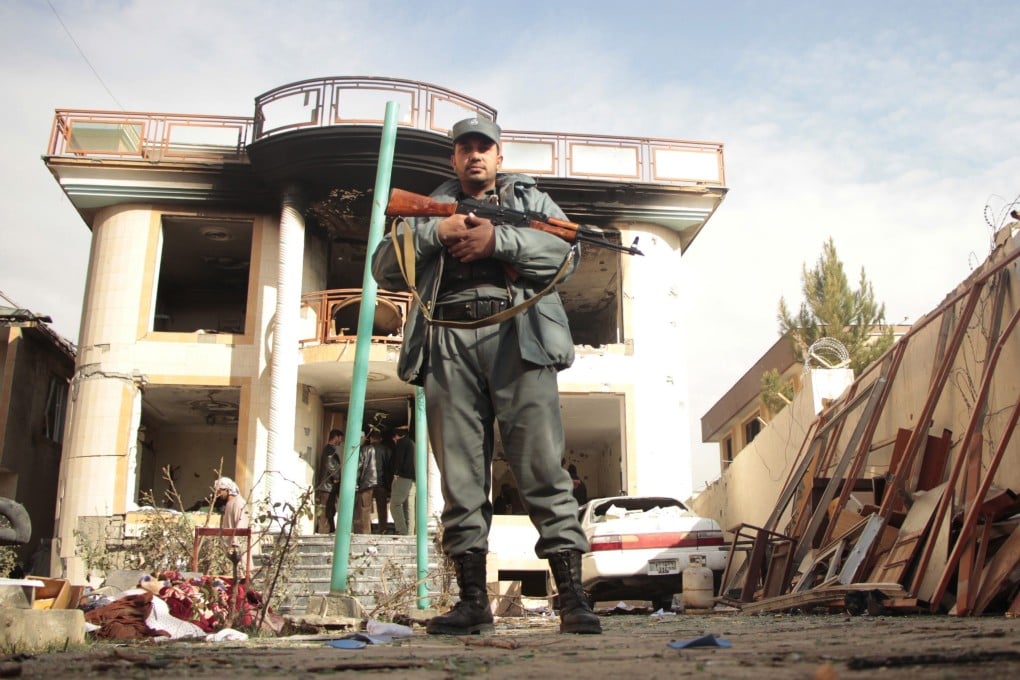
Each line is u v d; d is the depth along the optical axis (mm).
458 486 3902
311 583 11875
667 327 18938
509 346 3871
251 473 17234
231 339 17938
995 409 8219
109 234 18344
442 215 4094
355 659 2406
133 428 17500
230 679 1976
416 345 4023
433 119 17766
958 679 1561
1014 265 8086
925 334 9961
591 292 21812
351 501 7129
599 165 19172
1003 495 6352
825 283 19203
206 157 18594
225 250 20328
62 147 18500
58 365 22516
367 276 7648
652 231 19328
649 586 11820
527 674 1938
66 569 16547
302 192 17875
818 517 9695
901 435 9109
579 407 19438
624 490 18016
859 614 6613
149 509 15344
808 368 13531
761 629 3934
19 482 20219
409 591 9664
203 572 8539
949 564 6230
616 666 2043
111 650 3197
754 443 16391
